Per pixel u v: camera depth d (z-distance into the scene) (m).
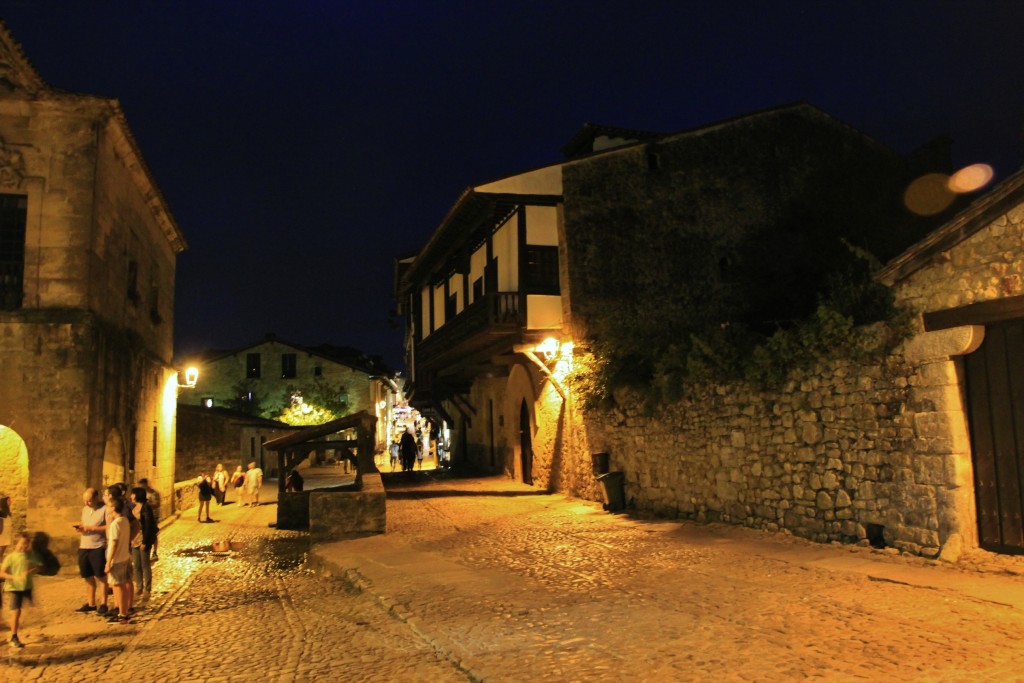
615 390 14.77
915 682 4.50
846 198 18.45
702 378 12.09
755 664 5.00
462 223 18.53
